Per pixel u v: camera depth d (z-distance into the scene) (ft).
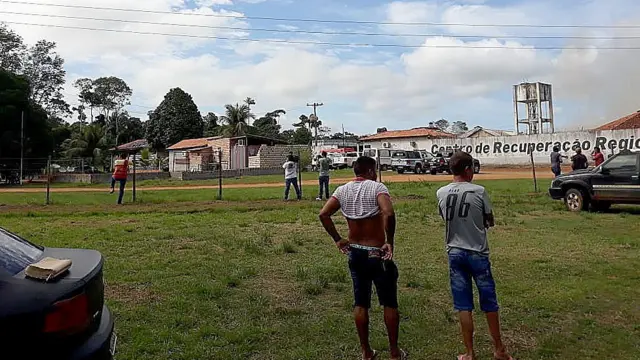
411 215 46.06
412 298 20.33
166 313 18.45
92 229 38.24
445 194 15.40
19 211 50.49
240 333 16.49
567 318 18.31
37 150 158.61
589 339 16.37
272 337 16.51
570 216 45.83
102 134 187.93
